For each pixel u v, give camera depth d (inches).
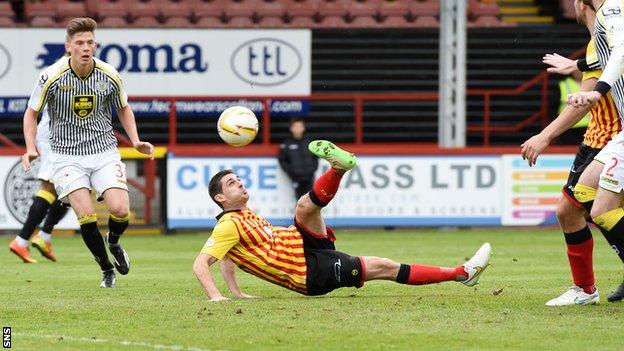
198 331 802.8
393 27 2410.2
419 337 775.1
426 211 1978.3
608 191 860.6
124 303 963.3
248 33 2218.3
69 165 1076.5
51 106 1062.4
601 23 863.1
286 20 2501.2
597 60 908.6
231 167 1961.1
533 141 919.0
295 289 951.6
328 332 794.2
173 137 2169.0
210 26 2206.0
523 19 2608.3
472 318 855.1
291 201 1967.3
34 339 784.9
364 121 2397.9
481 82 2415.1
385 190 1971.0
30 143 1053.8
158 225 1968.5
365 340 764.6
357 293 1026.7
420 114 2397.9
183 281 1189.1
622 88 867.4
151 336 787.4
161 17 2464.3
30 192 1905.8
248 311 890.1
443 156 1975.9
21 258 1417.3
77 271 1321.4
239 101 2224.4
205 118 2316.7
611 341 761.6
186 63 2206.0
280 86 2229.3
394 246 1684.3
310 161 1929.1
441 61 1987.0
